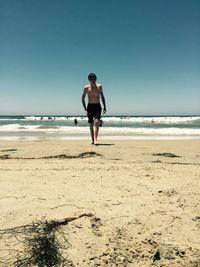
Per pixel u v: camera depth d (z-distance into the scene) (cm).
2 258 221
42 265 217
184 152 752
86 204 321
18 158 618
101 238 250
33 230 258
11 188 377
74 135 1479
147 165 541
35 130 1902
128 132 1777
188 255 230
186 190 376
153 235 256
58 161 577
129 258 224
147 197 349
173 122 4166
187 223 281
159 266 217
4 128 2102
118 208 312
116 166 525
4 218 283
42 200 331
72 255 226
